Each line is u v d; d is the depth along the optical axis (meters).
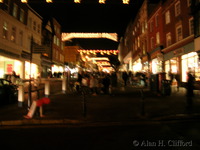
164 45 24.53
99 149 4.70
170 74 19.58
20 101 10.46
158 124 6.99
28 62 28.92
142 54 34.38
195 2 16.91
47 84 13.98
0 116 8.20
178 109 8.94
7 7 23.25
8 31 23.38
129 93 15.56
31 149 4.76
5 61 24.81
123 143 5.09
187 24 19.06
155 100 11.64
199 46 16.28
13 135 5.96
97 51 32.88
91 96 14.30
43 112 8.63
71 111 9.05
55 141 5.33
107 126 6.86
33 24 31.06
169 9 23.12
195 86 16.55
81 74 18.28
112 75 20.98
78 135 5.86
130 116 7.98
